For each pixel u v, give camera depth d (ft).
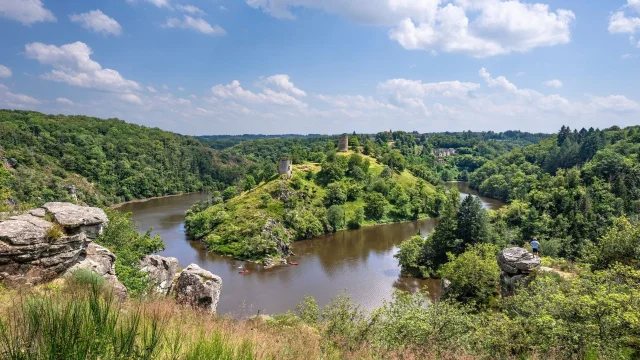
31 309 19.19
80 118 622.54
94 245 59.57
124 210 353.31
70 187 326.65
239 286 161.38
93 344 17.38
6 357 15.83
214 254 214.28
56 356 16.05
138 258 83.15
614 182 266.36
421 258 185.68
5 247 42.11
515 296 58.34
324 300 145.59
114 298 39.42
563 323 40.88
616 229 75.66
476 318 54.65
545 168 458.09
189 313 42.32
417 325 48.37
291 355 32.01
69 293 33.22
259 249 205.77
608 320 38.34
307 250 229.66
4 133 373.61
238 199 301.43
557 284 58.85
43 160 368.48
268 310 134.62
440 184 466.29
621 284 49.29
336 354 39.06
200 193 509.76
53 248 46.85
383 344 46.03
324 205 315.17
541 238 208.03
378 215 321.93
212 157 640.17
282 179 323.57
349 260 206.49
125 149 504.02
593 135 427.33
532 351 41.93
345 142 502.79
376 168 426.92
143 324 25.44
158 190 465.88
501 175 449.48
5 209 59.82
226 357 22.41
